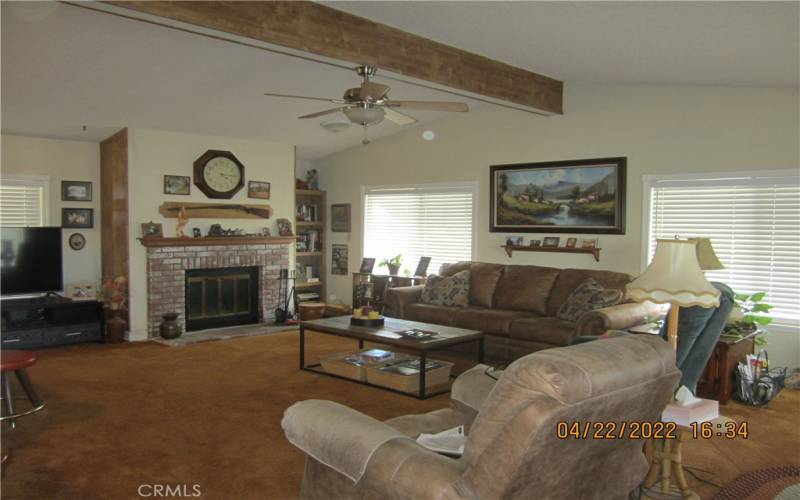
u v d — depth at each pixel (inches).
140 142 251.3
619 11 132.1
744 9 118.7
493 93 209.2
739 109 203.2
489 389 107.3
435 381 185.9
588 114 238.5
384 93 153.6
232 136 279.7
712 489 119.3
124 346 242.2
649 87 223.1
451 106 162.4
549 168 249.4
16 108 213.9
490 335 215.6
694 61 171.3
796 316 195.3
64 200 258.7
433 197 292.2
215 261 275.3
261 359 221.8
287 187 305.1
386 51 172.7
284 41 150.6
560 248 243.4
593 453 76.2
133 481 117.6
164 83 207.0
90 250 268.2
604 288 207.9
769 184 198.5
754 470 128.3
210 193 273.3
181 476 120.2
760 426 155.3
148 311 256.4
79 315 241.9
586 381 66.9
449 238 287.1
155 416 156.4
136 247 252.1
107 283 243.3
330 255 339.3
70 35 165.5
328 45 159.3
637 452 88.7
